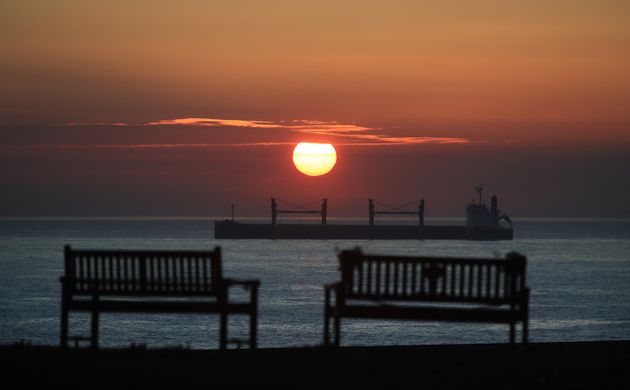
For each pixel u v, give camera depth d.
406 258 52.69
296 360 50.81
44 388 41.09
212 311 54.44
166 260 55.16
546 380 46.41
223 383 43.00
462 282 53.09
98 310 55.16
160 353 53.72
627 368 50.62
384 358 53.44
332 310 53.78
